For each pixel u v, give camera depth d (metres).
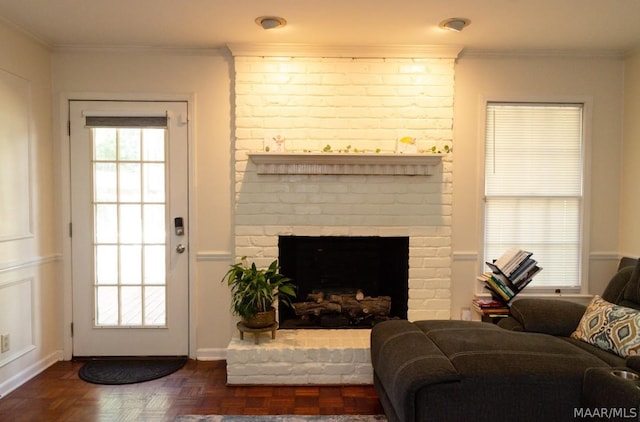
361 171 3.31
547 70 3.45
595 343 2.47
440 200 3.40
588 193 3.50
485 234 3.52
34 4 2.59
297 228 3.37
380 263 3.65
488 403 2.04
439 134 3.38
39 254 3.18
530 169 3.51
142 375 3.11
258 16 2.76
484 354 2.18
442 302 3.43
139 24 2.91
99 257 3.43
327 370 3.01
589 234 3.52
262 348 2.99
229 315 3.46
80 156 3.38
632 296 2.61
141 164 3.41
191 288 3.44
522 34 3.07
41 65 3.21
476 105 3.44
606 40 3.20
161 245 3.43
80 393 2.83
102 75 3.35
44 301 3.24
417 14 2.72
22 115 3.00
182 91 3.38
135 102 3.38
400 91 3.36
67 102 3.35
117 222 3.41
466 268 3.50
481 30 3.00
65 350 3.41
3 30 2.81
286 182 3.36
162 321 3.46
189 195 3.42
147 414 2.57
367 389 2.94
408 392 2.01
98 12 2.71
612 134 3.50
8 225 2.86
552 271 3.54
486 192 3.51
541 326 2.71
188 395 2.82
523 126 3.49
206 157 3.41
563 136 3.51
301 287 3.62
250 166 3.35
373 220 3.39
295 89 3.34
